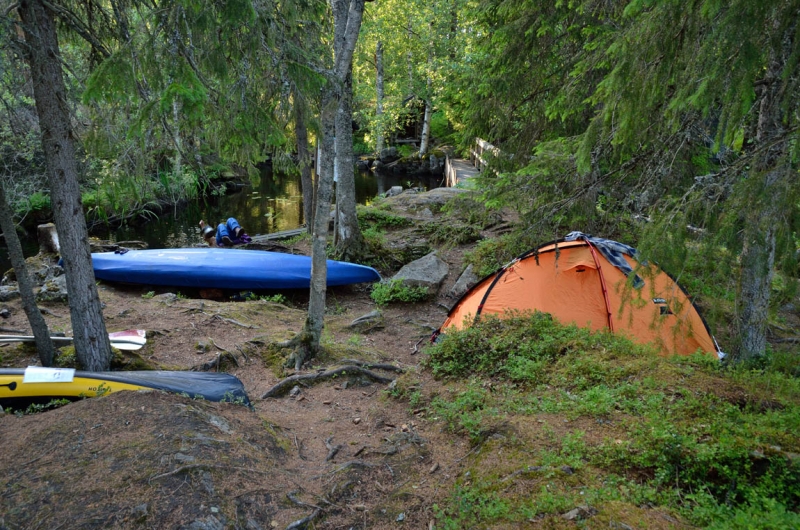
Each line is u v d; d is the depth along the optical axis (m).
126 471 3.53
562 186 6.54
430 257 11.62
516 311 6.99
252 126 4.78
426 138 32.28
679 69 4.52
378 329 9.03
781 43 4.14
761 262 3.70
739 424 4.01
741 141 5.79
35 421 4.29
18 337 6.11
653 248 4.33
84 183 6.18
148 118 4.25
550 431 4.23
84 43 5.51
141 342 6.28
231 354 6.87
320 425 5.32
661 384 4.81
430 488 3.89
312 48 7.05
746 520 2.95
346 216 11.88
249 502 3.48
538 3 8.84
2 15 4.49
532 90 9.76
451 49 22.88
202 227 15.65
